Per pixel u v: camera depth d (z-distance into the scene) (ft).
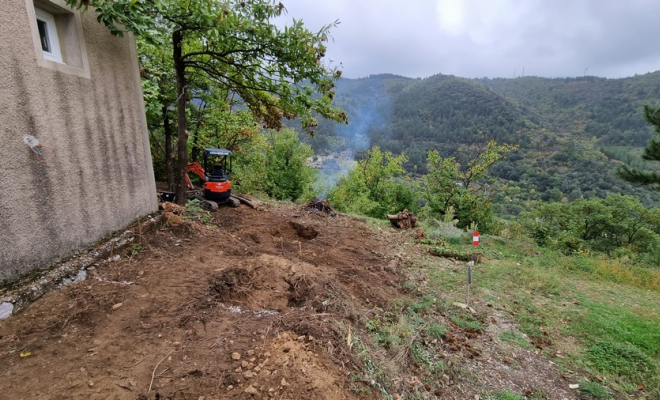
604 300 18.45
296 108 20.83
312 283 12.89
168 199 23.79
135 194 15.29
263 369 7.43
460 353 12.03
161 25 14.87
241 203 29.55
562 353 12.90
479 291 17.51
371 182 66.69
